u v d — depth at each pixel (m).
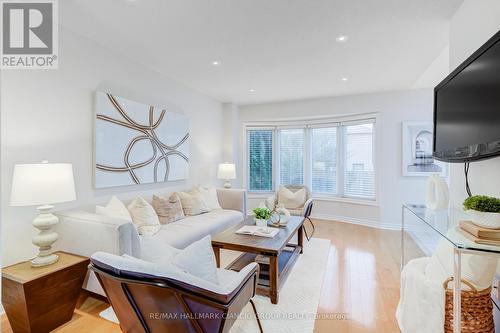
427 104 4.12
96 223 1.92
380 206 4.42
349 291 2.25
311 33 2.41
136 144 3.08
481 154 1.45
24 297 1.60
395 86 4.07
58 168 1.86
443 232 1.42
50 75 2.26
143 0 1.93
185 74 3.56
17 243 2.04
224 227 3.29
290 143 5.57
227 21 2.22
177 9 2.04
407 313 1.60
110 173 2.75
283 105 5.20
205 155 4.63
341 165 4.99
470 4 1.83
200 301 1.10
